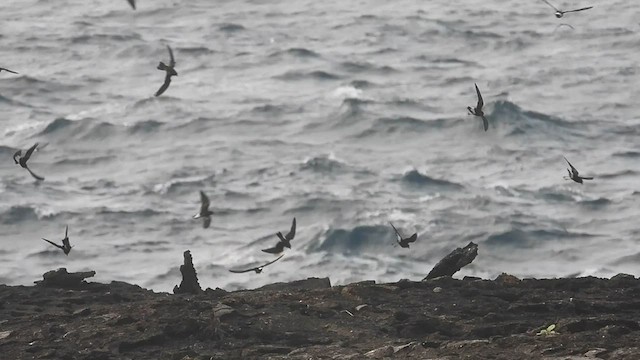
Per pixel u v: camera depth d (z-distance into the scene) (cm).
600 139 7031
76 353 1870
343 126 7331
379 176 6278
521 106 7838
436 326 1981
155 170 6425
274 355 1852
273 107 7694
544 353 1778
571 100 8031
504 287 2306
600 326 1922
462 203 5741
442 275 2441
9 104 7825
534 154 6725
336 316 2070
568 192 5909
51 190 5972
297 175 6278
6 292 2316
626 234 5309
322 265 4934
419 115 7588
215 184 6122
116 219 5484
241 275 4794
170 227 5375
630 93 8175
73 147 6925
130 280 4753
